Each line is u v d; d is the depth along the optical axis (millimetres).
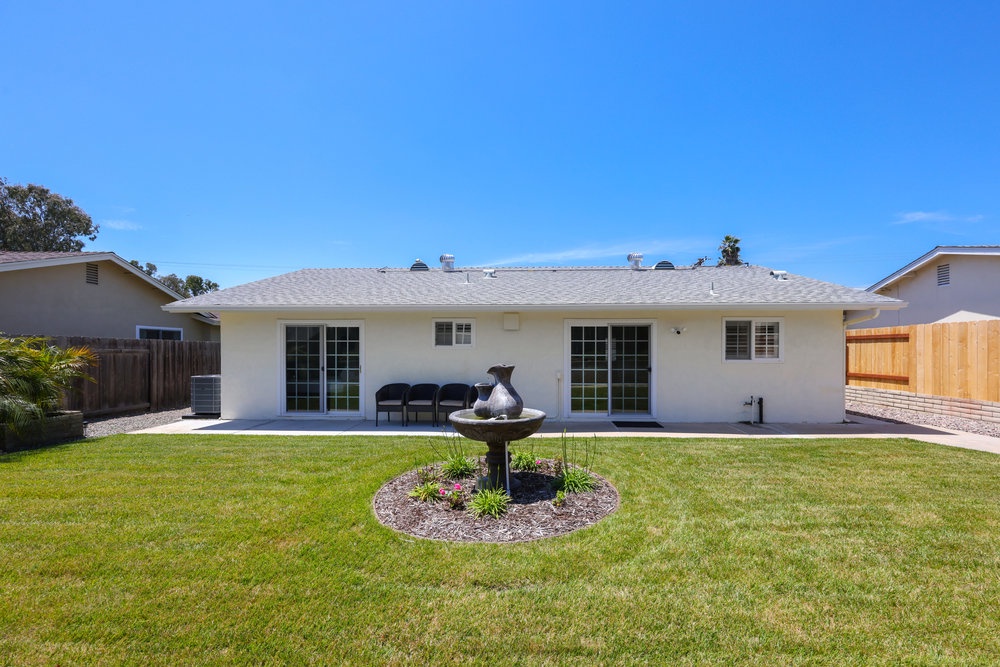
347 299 10266
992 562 3553
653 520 4359
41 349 8945
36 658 2512
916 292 15688
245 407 10547
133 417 11023
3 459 6637
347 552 3711
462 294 10695
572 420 10281
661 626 2787
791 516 4457
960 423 9773
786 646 2615
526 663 2494
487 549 3764
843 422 10023
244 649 2590
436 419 9648
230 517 4430
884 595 3105
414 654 2561
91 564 3518
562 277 12734
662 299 9875
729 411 10148
